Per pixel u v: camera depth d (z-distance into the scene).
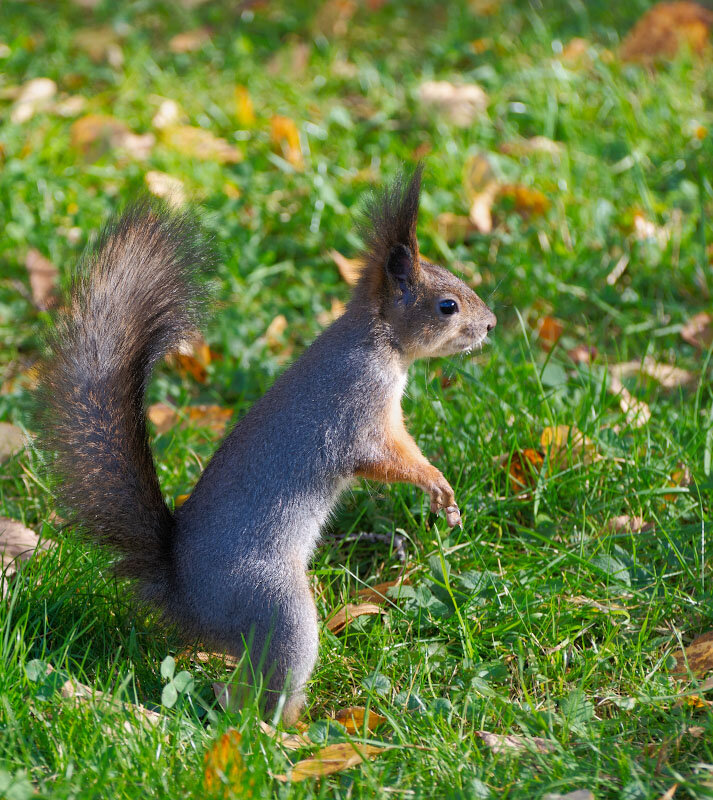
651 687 6.17
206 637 6.35
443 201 11.31
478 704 6.11
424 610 6.89
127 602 6.81
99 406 6.52
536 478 7.82
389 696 6.31
